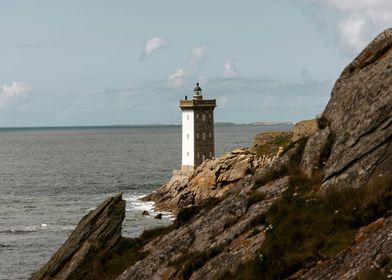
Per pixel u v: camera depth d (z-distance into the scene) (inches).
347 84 1702.8
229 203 1754.4
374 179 1336.1
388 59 1587.1
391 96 1455.5
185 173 6761.8
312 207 1416.1
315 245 1263.5
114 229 2351.1
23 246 4409.5
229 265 1402.6
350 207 1325.0
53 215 5890.8
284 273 1245.7
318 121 1728.6
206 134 7155.5
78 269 2212.1
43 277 2305.6
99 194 7485.2
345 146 1507.1
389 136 1400.1
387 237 1092.5
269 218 1486.2
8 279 3467.0
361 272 1044.5
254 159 5147.6
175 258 1679.4
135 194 7357.3
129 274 1745.8
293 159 1750.7
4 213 6053.2
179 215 2044.8
